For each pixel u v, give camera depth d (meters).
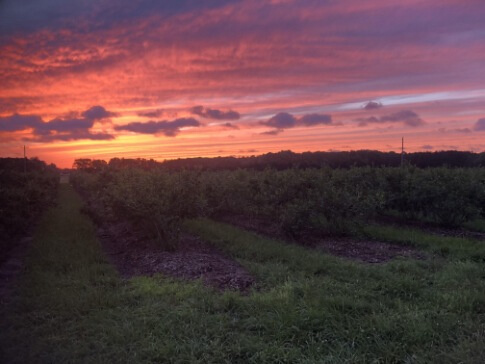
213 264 7.83
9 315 5.17
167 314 5.07
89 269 7.43
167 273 7.35
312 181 11.45
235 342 4.38
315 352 4.14
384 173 14.55
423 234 10.89
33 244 10.09
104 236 12.14
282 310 5.00
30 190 14.38
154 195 9.20
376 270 7.03
